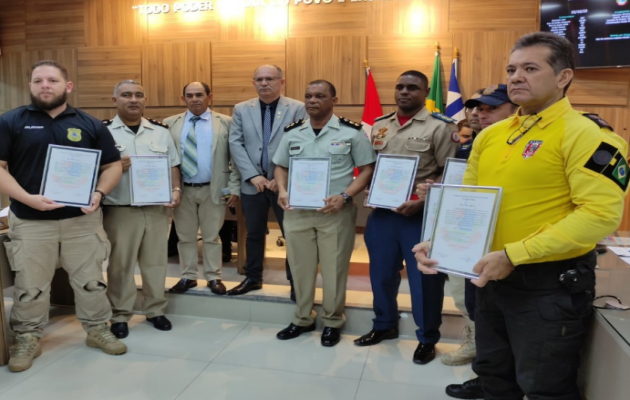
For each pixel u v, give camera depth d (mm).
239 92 4695
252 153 2971
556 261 1287
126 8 4859
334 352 2564
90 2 4918
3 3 5105
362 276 3533
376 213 2549
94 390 2160
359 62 4438
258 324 2965
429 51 4309
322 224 2561
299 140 2604
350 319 2828
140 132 2814
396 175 2385
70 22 4984
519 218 1297
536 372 1312
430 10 4293
